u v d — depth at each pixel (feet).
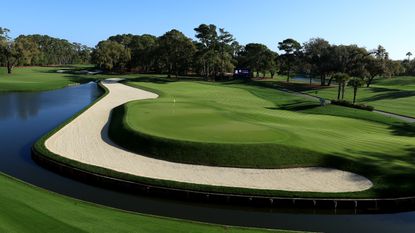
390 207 86.02
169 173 97.50
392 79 485.97
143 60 533.14
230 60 501.15
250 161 103.96
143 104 192.34
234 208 84.23
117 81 389.60
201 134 121.29
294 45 427.74
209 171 99.35
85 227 62.64
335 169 102.89
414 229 77.15
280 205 84.38
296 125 150.41
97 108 197.06
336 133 138.00
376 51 371.76
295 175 98.37
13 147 127.34
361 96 294.87
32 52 507.71
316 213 83.46
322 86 376.07
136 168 100.63
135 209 82.38
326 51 380.78
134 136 121.19
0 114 194.90
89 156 110.11
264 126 136.56
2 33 516.73
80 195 88.33
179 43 447.83
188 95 275.80
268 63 476.13
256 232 67.56
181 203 85.76
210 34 465.06
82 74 504.02
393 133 150.20
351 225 78.54
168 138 114.21
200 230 65.98
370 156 110.52
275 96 293.43
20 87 313.32
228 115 160.97
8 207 68.23
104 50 524.93
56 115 195.00
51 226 61.93
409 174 97.55
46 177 98.68
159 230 64.49
